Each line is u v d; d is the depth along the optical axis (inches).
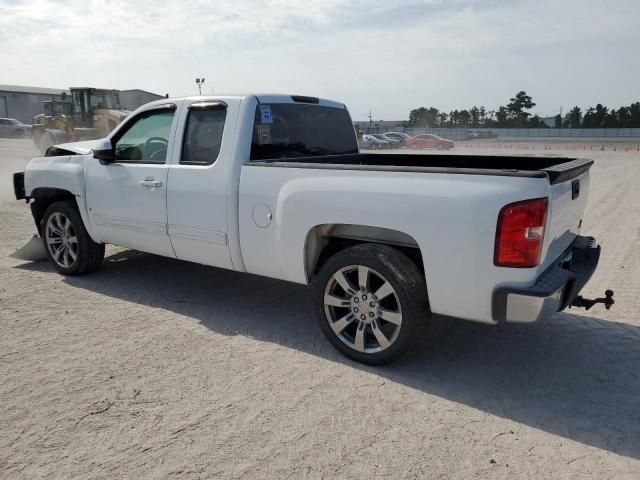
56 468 104.6
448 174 129.2
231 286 217.3
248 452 110.1
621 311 191.8
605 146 1835.6
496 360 154.3
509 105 3659.0
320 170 148.4
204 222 173.6
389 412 126.0
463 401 131.6
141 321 179.0
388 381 140.9
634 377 144.9
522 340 168.1
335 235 155.3
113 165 198.8
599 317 186.5
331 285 151.3
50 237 229.5
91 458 107.7
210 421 120.9
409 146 1616.6
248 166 163.0
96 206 205.6
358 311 147.0
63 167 217.3
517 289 122.6
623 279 229.0
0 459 107.2
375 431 118.1
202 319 181.8
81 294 205.2
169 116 186.7
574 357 156.6
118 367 145.9
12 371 142.8
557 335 171.9
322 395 133.0
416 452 111.0
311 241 155.0
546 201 120.3
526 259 121.4
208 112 176.1
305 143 193.6
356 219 140.3
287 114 184.9
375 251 141.1
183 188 176.9
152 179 185.8
